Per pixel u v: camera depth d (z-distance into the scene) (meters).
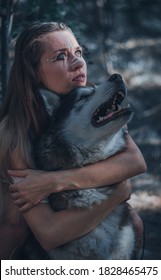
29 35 4.68
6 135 4.58
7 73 6.96
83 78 4.72
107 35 15.40
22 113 4.60
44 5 7.50
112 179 4.52
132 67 15.12
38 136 4.65
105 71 13.84
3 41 6.96
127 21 16.72
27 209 4.46
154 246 6.71
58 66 4.63
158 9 17.38
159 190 8.87
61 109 4.63
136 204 8.23
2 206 4.63
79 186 4.44
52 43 4.62
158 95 13.91
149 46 15.98
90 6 15.03
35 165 4.56
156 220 7.55
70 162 4.52
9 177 4.55
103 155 4.55
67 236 4.45
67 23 7.45
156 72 15.09
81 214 4.45
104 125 4.45
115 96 4.54
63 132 4.54
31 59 4.64
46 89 4.67
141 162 4.62
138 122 12.50
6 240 4.66
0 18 7.80
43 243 4.46
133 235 4.66
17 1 7.08
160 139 11.84
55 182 4.41
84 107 4.52
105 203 4.50
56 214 4.45
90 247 4.52
